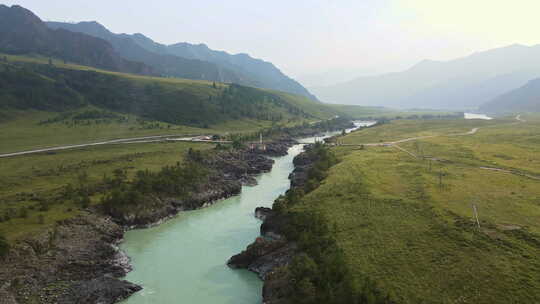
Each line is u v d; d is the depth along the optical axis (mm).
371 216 77875
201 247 79938
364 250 63125
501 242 61219
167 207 101062
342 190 97938
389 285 52406
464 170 116938
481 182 100500
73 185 105000
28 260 63031
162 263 72000
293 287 54875
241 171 151625
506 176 106750
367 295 47875
